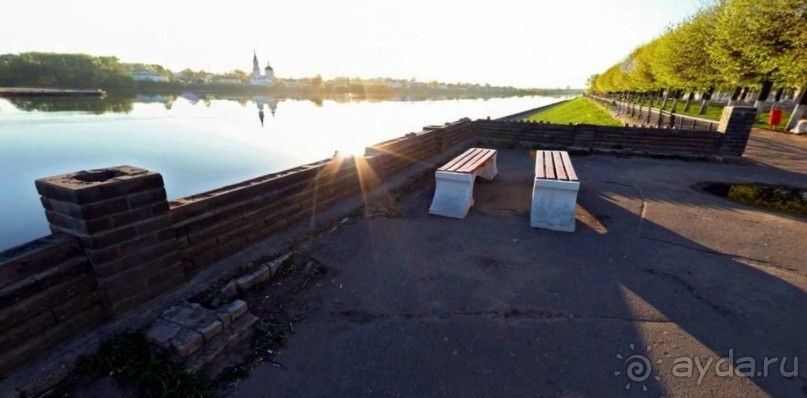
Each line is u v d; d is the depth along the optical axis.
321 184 4.80
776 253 3.96
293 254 3.75
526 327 2.80
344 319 2.90
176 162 16.80
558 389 2.25
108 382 2.17
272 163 16.66
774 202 5.72
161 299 2.78
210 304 2.82
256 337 2.65
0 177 14.88
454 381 2.31
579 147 10.20
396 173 6.90
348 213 4.95
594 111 30.75
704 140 9.10
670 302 3.10
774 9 11.22
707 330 2.75
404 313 2.98
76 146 21.05
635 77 30.19
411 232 4.54
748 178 7.17
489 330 2.78
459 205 5.10
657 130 9.45
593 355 2.52
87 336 2.35
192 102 66.69
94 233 2.30
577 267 3.71
